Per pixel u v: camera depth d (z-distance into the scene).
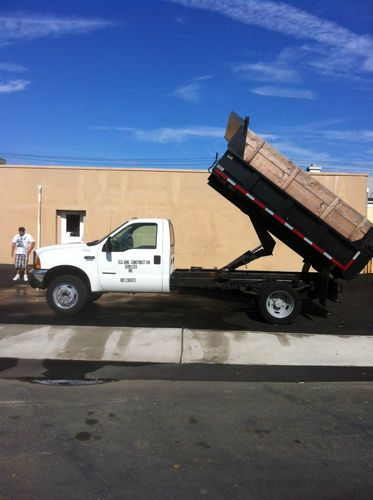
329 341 7.50
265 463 3.73
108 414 4.72
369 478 3.53
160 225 9.02
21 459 3.73
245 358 6.68
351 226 8.22
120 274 8.98
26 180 16.45
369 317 9.68
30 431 4.27
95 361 6.46
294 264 16.17
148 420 4.58
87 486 3.34
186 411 4.84
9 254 16.56
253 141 8.33
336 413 4.85
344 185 15.89
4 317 8.91
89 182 16.34
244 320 9.12
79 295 9.02
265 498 3.23
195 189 16.11
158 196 16.17
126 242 9.04
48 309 9.77
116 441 4.09
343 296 12.72
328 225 8.26
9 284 13.45
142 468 3.62
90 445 4.00
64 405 4.95
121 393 5.36
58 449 3.91
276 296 8.78
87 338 7.38
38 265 9.09
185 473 3.55
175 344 7.20
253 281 9.00
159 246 8.98
